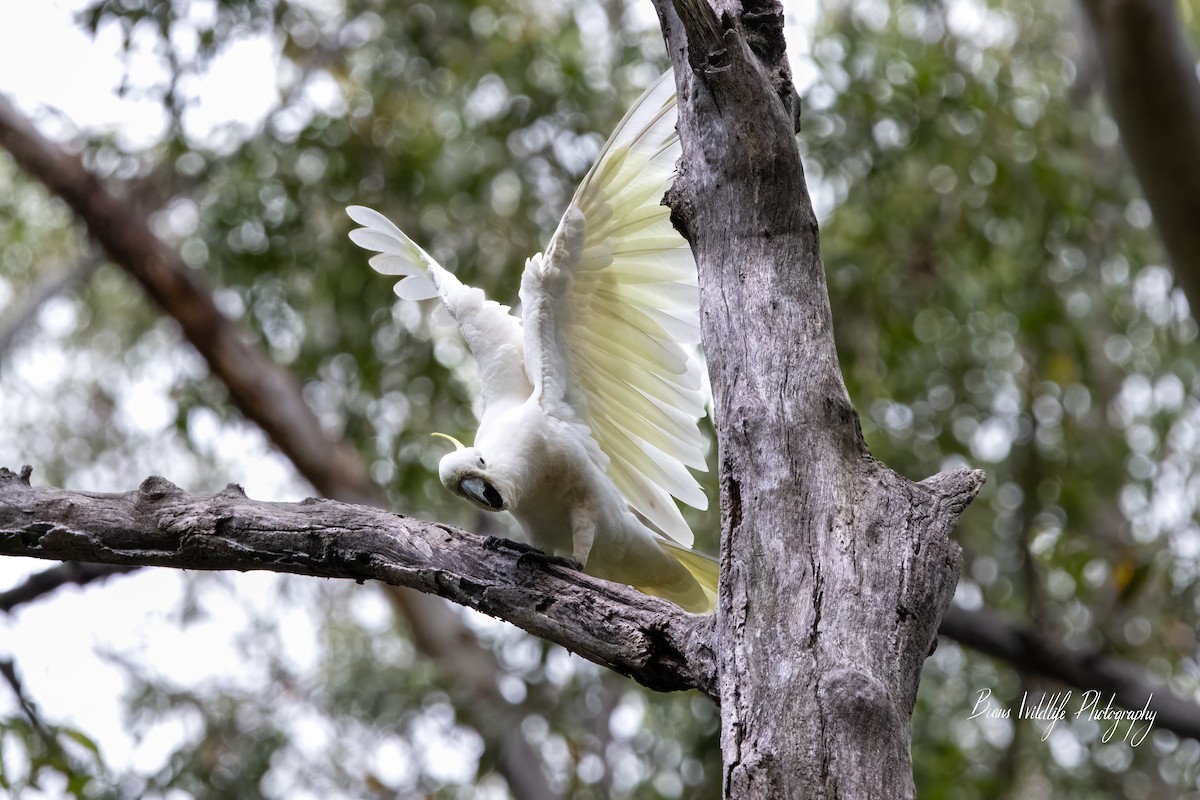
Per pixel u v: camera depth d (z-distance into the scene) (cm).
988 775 1251
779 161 511
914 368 1279
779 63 541
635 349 677
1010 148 1279
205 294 1353
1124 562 1122
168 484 649
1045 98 1339
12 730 888
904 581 440
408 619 1338
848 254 1266
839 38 1266
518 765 1206
